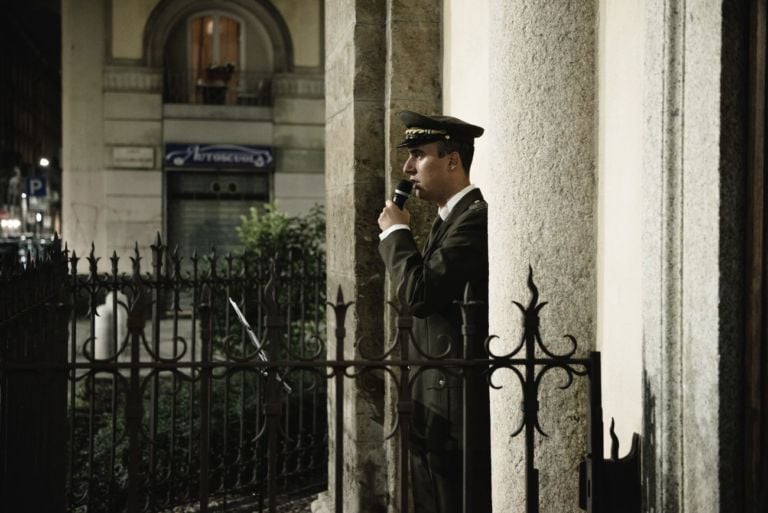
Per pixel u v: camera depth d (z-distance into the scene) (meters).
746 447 2.42
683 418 2.57
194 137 20.12
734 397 2.43
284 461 6.09
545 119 3.06
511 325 3.09
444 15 4.66
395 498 4.63
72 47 19.52
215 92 20.36
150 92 19.81
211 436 6.16
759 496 2.36
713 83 2.42
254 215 9.57
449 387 3.62
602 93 3.03
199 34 20.31
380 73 4.74
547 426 3.02
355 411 4.76
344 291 4.94
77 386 8.19
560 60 3.05
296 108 20.55
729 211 2.42
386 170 4.71
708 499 2.46
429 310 3.53
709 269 2.45
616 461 2.75
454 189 3.78
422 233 4.64
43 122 67.88
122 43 19.67
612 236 2.96
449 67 4.58
